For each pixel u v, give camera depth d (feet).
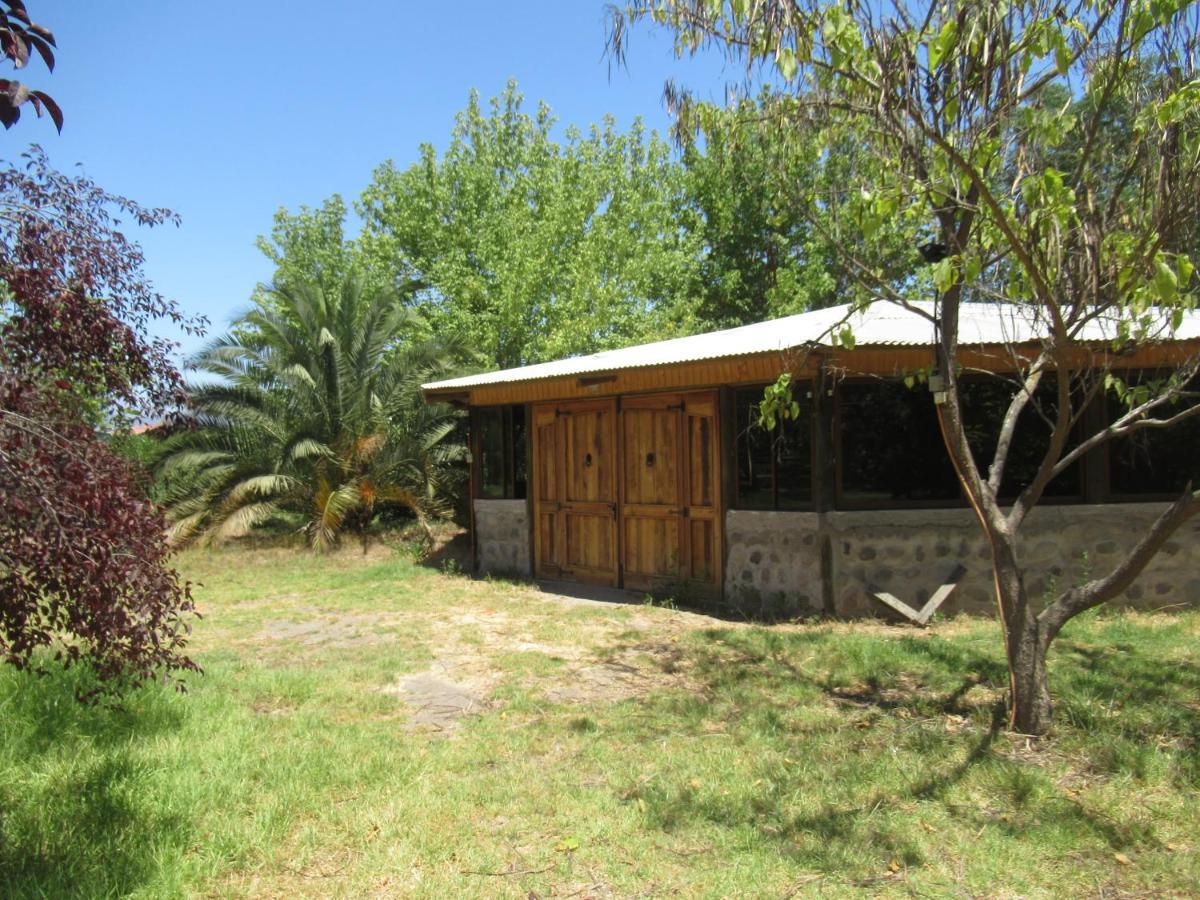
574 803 14.07
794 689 20.12
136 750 16.03
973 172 14.21
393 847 12.64
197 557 48.11
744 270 93.71
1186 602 27.96
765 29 15.46
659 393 32.58
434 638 26.66
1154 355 25.45
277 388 53.67
